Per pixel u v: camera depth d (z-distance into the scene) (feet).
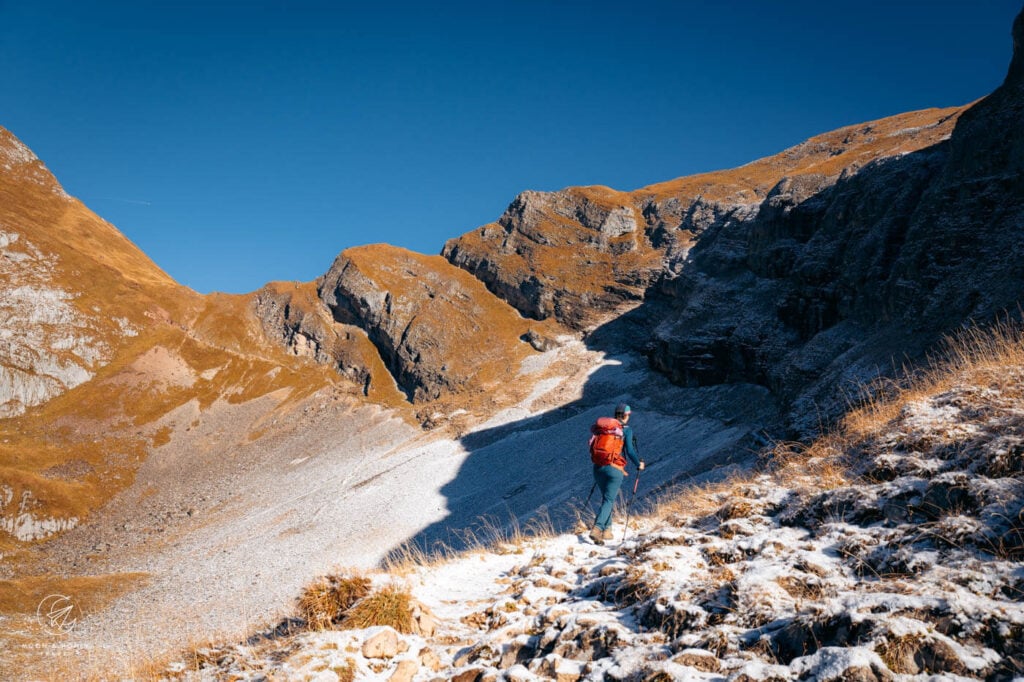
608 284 442.50
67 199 625.41
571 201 515.91
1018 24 151.94
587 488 199.72
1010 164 142.41
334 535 225.15
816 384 138.21
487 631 21.53
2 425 389.80
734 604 16.33
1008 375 24.81
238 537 248.11
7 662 52.06
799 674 12.32
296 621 23.12
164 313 508.12
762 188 469.57
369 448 337.72
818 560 17.60
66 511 310.24
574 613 19.12
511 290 472.03
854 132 500.33
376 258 502.38
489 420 327.47
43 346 433.48
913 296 156.35
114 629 103.65
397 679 18.01
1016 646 11.73
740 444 162.61
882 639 12.29
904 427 24.21
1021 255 99.30
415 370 409.69
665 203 490.90
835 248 249.55
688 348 308.81
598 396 327.88
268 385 442.09
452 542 191.72
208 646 22.89
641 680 14.15
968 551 15.05
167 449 389.39
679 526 26.86
